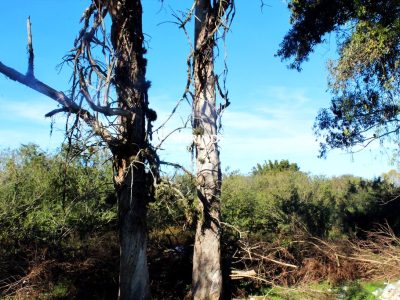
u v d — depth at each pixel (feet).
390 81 50.01
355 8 48.52
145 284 26.81
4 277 37.01
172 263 39.17
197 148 34.73
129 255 26.55
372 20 47.85
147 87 27.25
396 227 59.98
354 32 50.21
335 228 62.54
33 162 49.67
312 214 61.41
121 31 26.71
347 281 41.68
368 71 53.26
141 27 27.78
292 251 44.52
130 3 27.04
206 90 34.45
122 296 26.53
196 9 34.63
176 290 38.29
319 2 55.57
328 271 41.47
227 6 32.91
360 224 62.44
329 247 44.73
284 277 40.68
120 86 26.55
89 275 38.14
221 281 34.76
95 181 49.08
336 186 81.56
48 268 36.91
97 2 26.71
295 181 74.08
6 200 46.57
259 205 57.98
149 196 27.61
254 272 37.29
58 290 36.68
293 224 51.19
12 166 49.98
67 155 26.89
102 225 50.14
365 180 78.64
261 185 71.36
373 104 54.49
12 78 22.17
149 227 44.01
